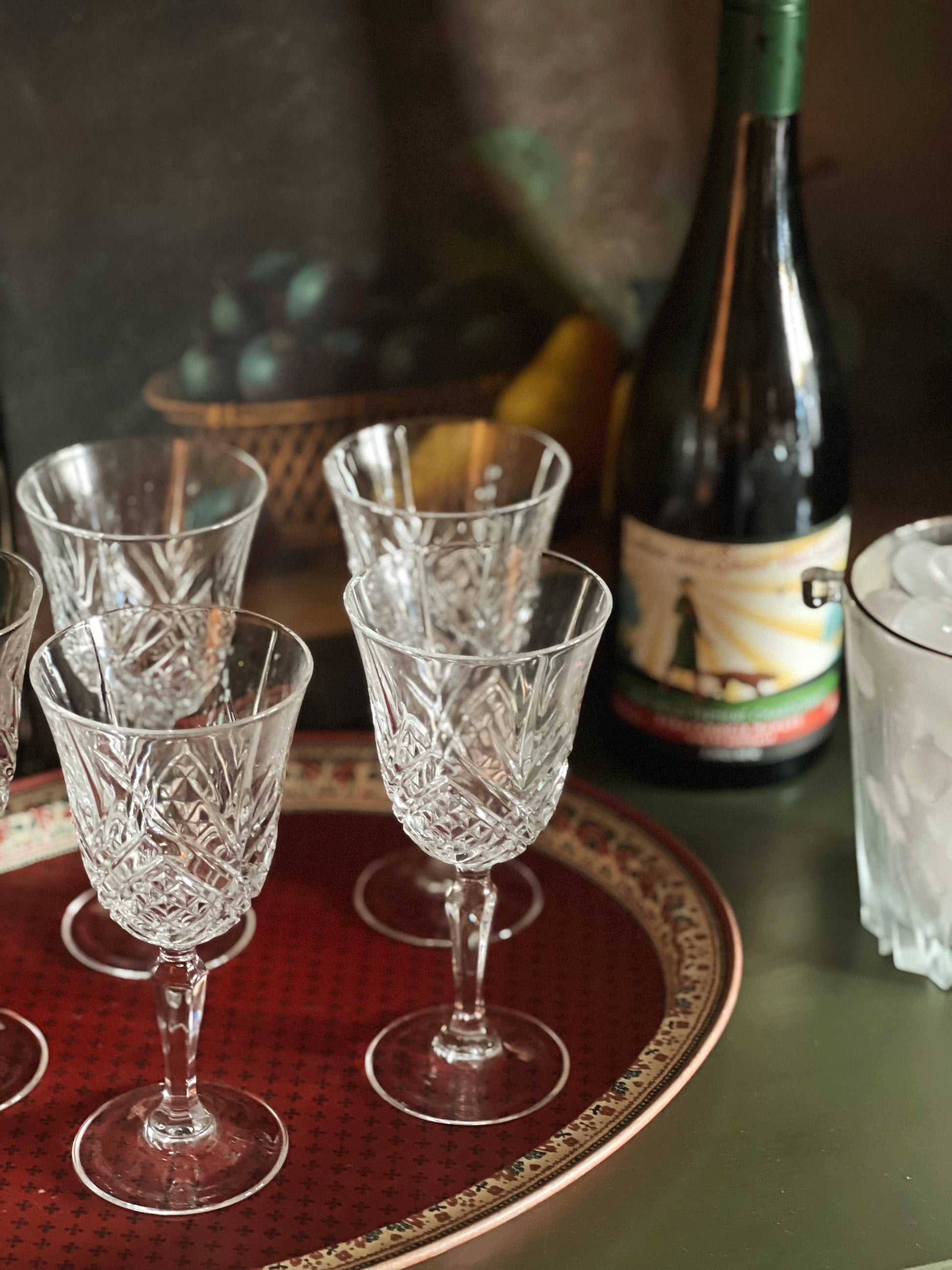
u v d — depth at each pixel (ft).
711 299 3.11
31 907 3.05
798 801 3.32
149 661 2.59
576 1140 2.36
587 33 3.17
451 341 3.37
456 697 2.39
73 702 2.47
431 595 2.92
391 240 3.23
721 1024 2.57
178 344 3.19
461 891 2.65
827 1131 2.47
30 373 3.12
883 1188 2.36
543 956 2.91
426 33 3.07
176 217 3.07
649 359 3.26
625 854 3.06
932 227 3.50
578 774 3.40
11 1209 2.34
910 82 3.34
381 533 2.98
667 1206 2.32
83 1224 2.31
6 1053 2.67
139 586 2.91
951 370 3.65
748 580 3.03
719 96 2.97
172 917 2.34
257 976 2.88
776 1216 2.30
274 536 3.42
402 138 3.15
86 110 2.92
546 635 2.79
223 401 3.27
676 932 2.85
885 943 2.89
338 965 2.92
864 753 2.80
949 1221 2.30
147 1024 2.76
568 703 2.43
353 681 3.60
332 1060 2.67
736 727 3.20
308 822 3.31
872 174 3.42
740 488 3.17
